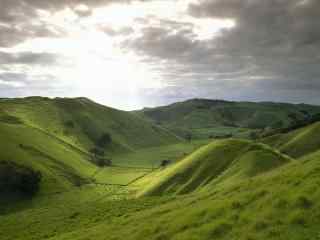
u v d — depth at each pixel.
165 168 188.88
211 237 21.06
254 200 24.92
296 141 173.62
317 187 22.48
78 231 45.47
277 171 37.31
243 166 104.88
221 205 25.69
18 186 174.75
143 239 25.50
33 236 58.00
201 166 124.69
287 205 21.52
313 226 18.50
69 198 173.38
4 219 94.25
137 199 70.25
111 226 38.53
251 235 19.34
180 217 27.39
